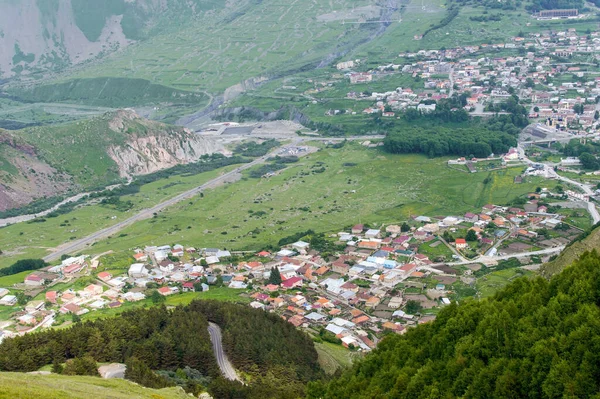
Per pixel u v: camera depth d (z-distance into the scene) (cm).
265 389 16875
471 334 14488
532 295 14862
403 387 13950
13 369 16862
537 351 12781
